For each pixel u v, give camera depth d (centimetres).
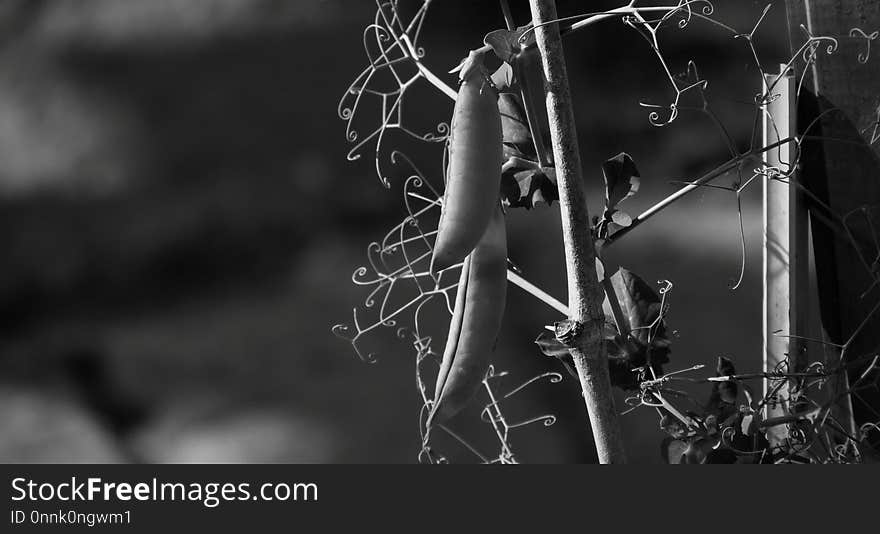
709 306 247
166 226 324
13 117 358
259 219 323
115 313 306
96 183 338
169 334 288
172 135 347
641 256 278
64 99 361
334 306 281
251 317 288
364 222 324
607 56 349
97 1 385
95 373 276
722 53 304
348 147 337
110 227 324
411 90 334
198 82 359
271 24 365
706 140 303
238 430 237
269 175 336
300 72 354
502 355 233
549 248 275
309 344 264
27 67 369
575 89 350
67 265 318
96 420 252
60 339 294
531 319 246
